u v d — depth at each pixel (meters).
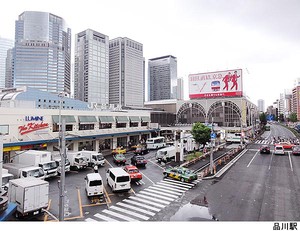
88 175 21.66
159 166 33.59
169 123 73.88
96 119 45.50
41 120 35.44
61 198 12.14
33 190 16.50
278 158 39.09
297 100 142.75
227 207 18.02
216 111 68.12
